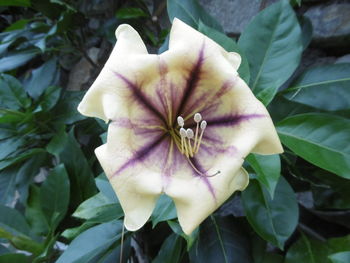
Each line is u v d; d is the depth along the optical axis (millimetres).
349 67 407
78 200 572
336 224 522
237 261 421
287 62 396
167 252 435
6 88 603
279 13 409
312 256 428
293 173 445
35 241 557
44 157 631
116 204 416
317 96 407
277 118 445
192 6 428
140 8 668
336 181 436
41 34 703
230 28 596
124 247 468
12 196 616
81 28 723
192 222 253
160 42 630
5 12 829
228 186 264
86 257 430
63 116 608
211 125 292
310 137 363
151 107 285
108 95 257
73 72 806
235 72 269
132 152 262
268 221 385
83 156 563
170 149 293
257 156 321
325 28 509
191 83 284
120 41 269
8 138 607
